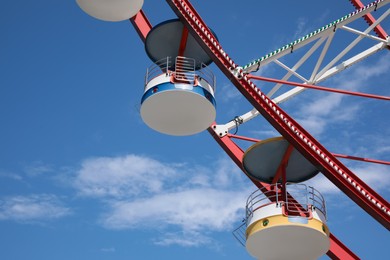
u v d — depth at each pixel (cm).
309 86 2925
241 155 3256
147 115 2908
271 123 2709
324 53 3144
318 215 2673
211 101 2855
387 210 2591
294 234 2647
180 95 2792
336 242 2986
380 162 3022
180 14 2873
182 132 3009
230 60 2791
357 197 2612
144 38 3262
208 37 2828
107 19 3069
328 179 2655
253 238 2698
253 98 2733
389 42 3256
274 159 2936
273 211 2666
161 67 3173
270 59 3084
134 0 2972
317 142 2680
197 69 3153
